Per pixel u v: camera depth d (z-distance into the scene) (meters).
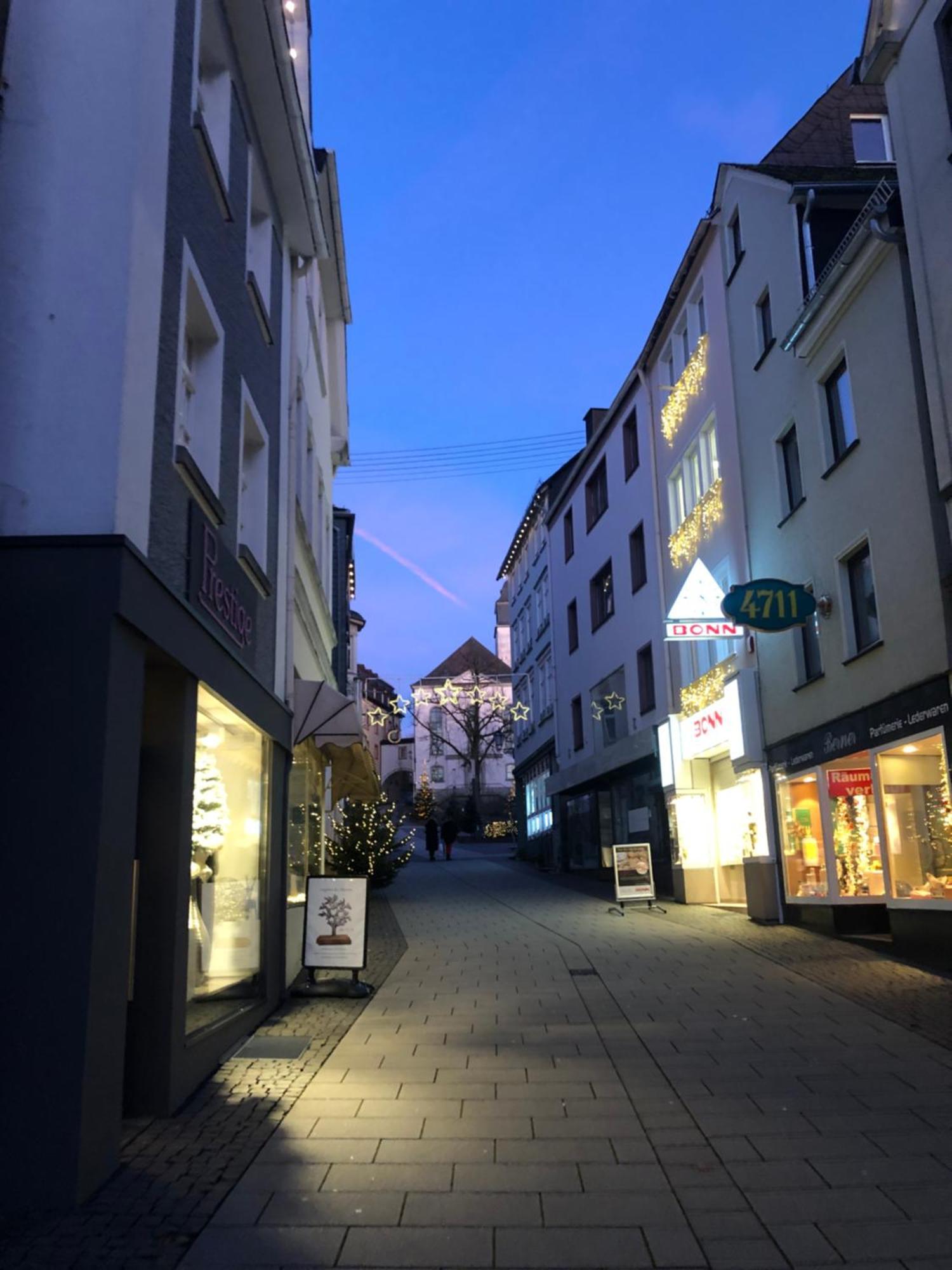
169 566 6.40
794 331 14.10
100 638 5.18
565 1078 6.82
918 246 11.40
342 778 17.42
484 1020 8.77
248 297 9.41
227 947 7.88
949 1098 6.24
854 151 18.19
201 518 7.14
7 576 5.23
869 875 12.91
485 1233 4.36
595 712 27.62
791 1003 9.28
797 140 18.06
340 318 18.95
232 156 8.96
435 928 16.08
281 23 9.30
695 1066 7.11
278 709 10.12
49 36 5.94
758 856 15.86
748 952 12.51
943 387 10.93
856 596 13.31
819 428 14.07
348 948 10.13
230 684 7.94
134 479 5.64
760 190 16.53
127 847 5.31
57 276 5.63
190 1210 4.58
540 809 35.78
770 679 15.94
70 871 4.91
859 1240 4.26
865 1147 5.37
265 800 9.61
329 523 19.52
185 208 7.03
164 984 6.18
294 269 12.14
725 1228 4.39
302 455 13.97
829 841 13.77
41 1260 4.07
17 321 5.57
